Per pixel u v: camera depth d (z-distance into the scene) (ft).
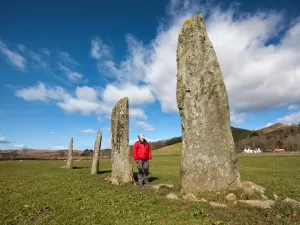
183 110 49.16
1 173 96.12
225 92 47.85
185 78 49.60
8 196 49.47
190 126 47.91
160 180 68.03
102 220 32.07
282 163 133.39
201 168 45.83
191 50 49.90
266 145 518.37
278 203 37.45
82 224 31.07
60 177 76.79
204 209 34.86
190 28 50.75
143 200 40.86
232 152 46.03
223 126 46.73
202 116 47.32
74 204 40.45
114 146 70.28
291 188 52.06
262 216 32.63
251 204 36.99
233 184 44.70
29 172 99.81
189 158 46.98
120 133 69.72
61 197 46.03
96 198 43.68
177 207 36.50
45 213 37.50
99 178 73.97
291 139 495.82
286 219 31.30
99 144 93.25
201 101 47.75
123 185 61.72
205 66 48.62
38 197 47.29
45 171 104.42
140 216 32.89
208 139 46.39
